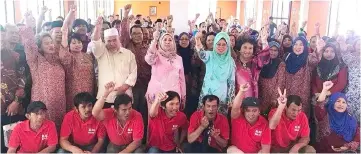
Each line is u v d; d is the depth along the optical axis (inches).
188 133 87.4
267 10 171.6
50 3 137.8
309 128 93.7
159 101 84.7
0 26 94.2
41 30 104.7
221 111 94.0
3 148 87.8
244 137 86.7
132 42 105.3
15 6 118.2
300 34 133.7
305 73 100.3
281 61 99.3
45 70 86.6
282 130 88.2
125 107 82.2
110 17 150.3
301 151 88.7
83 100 82.7
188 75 110.1
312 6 153.6
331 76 100.3
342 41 107.7
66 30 88.4
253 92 96.9
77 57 90.3
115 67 92.4
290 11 163.9
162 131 87.2
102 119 85.7
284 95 84.2
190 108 105.3
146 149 88.4
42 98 87.5
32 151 82.9
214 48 93.6
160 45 94.6
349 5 129.5
